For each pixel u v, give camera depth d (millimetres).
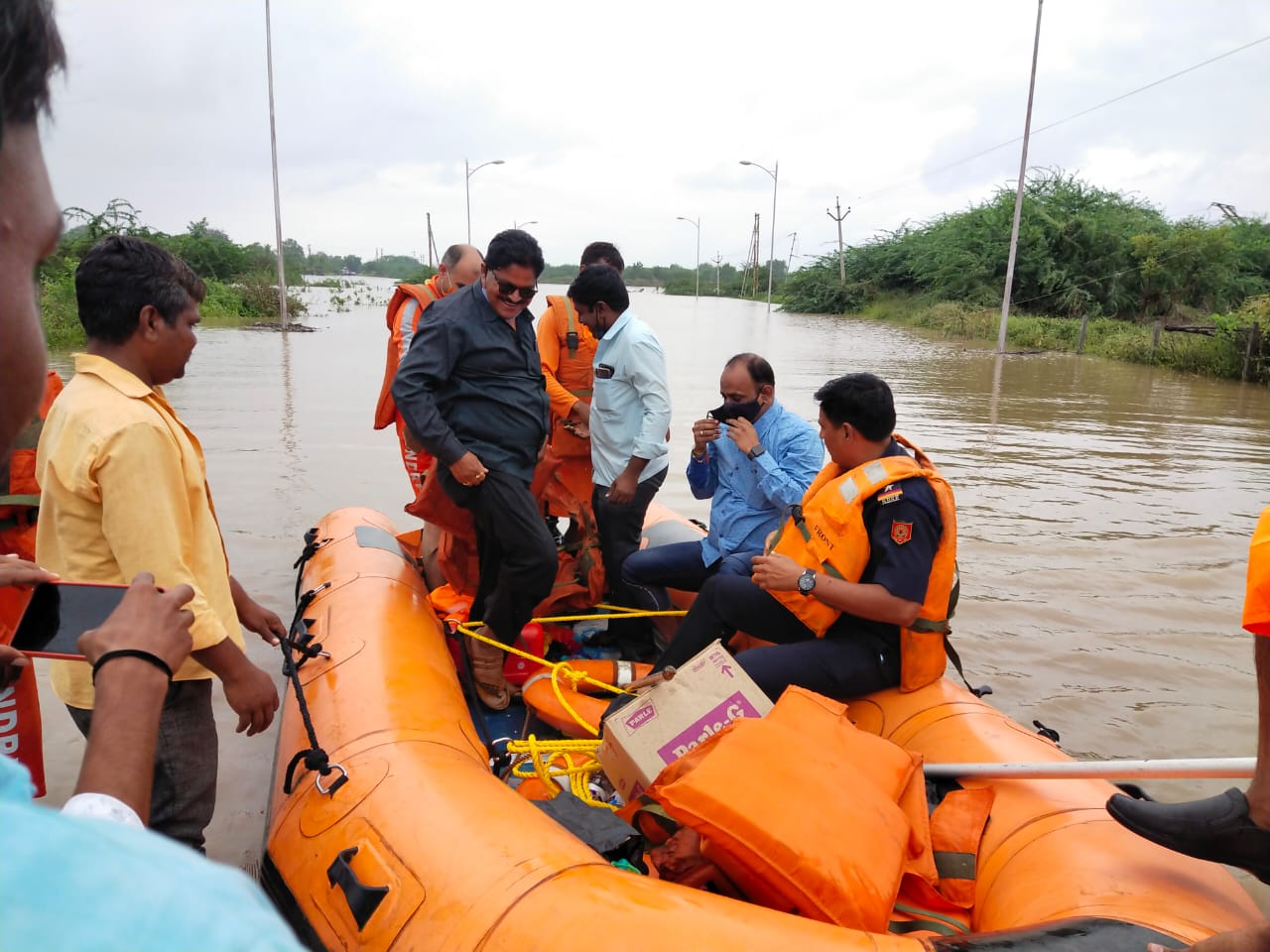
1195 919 2029
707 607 3436
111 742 1118
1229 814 2146
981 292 35938
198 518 2350
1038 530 7051
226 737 3904
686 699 2826
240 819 3355
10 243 619
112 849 439
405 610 3588
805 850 2188
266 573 5680
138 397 2186
